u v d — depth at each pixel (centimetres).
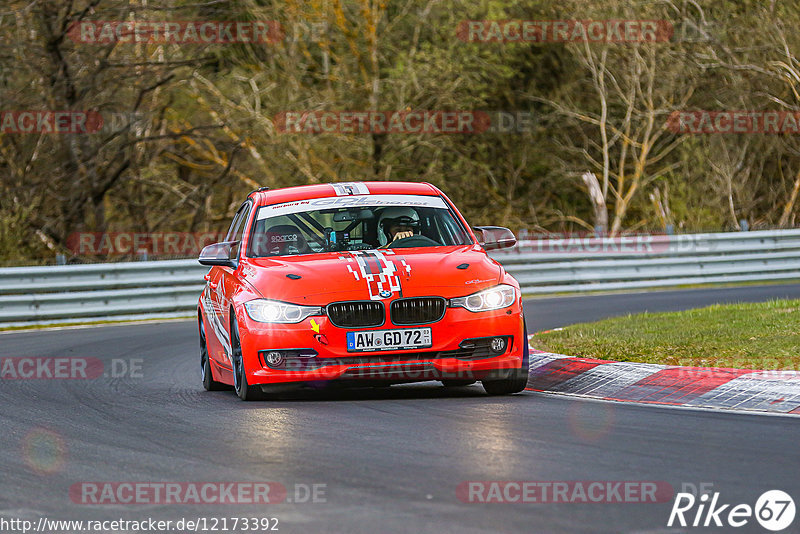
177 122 11731
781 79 12144
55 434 2688
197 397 3375
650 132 13188
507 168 13850
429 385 3547
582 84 13688
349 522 1716
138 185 11288
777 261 8369
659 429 2497
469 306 3056
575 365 3500
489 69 12706
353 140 12006
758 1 12250
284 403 3102
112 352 4906
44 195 10000
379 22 12369
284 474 2089
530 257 7706
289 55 12075
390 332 3006
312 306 3025
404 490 1919
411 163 12688
